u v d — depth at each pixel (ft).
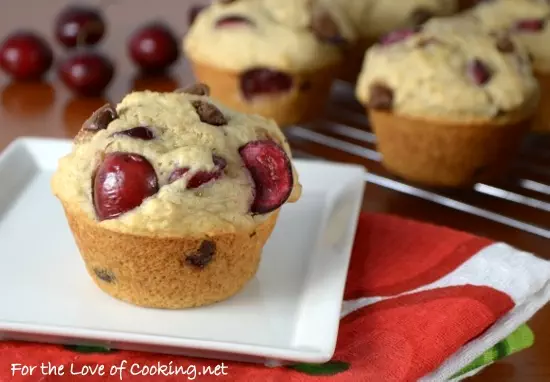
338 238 1.57
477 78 1.73
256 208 1.45
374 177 1.85
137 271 1.44
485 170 1.78
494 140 1.74
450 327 1.42
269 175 1.45
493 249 1.57
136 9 2.65
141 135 1.44
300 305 1.47
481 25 1.90
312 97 1.95
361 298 1.50
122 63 2.29
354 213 1.63
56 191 1.46
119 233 1.41
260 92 1.93
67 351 1.39
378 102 1.76
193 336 1.42
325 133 2.01
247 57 1.89
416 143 1.76
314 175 1.71
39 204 1.64
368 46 2.10
